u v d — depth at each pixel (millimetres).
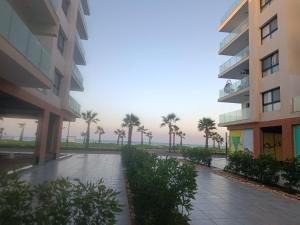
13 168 3684
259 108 22422
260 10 23328
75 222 3213
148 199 5500
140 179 6160
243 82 25656
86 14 33812
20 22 10727
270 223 7273
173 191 5355
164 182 5375
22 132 72812
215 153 43750
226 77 30516
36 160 19078
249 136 24203
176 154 44344
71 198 3344
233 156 17781
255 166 14797
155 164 6363
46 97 19828
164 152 47125
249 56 23828
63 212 3107
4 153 26969
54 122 24438
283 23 19922
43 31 15859
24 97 15484
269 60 21812
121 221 6781
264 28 22641
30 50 12000
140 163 8766
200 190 11797
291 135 18344
